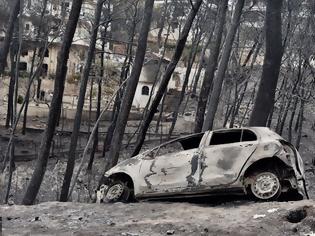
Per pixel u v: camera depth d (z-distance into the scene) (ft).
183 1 123.13
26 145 106.11
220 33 58.90
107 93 136.36
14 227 25.98
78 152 102.89
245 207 27.20
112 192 33.32
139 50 45.16
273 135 29.35
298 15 89.71
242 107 128.06
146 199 31.73
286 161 27.94
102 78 110.32
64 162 90.94
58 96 40.32
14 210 30.66
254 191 28.48
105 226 25.46
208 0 97.40
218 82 52.75
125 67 105.40
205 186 29.27
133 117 141.18
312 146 108.78
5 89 137.59
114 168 33.50
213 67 59.62
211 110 52.21
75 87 151.12
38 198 66.90
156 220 26.20
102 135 121.80
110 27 125.18
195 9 42.39
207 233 23.24
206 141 30.48
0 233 20.71
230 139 30.53
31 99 148.05
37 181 40.40
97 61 131.23
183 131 124.06
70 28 40.06
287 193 29.66
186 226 24.44
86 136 119.85
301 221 23.70
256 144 28.73
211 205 29.43
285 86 98.07
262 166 28.81
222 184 28.81
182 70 164.45
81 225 25.98
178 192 30.14
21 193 67.21
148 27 45.37
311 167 89.10
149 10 45.34
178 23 124.47
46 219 27.73
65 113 136.98
